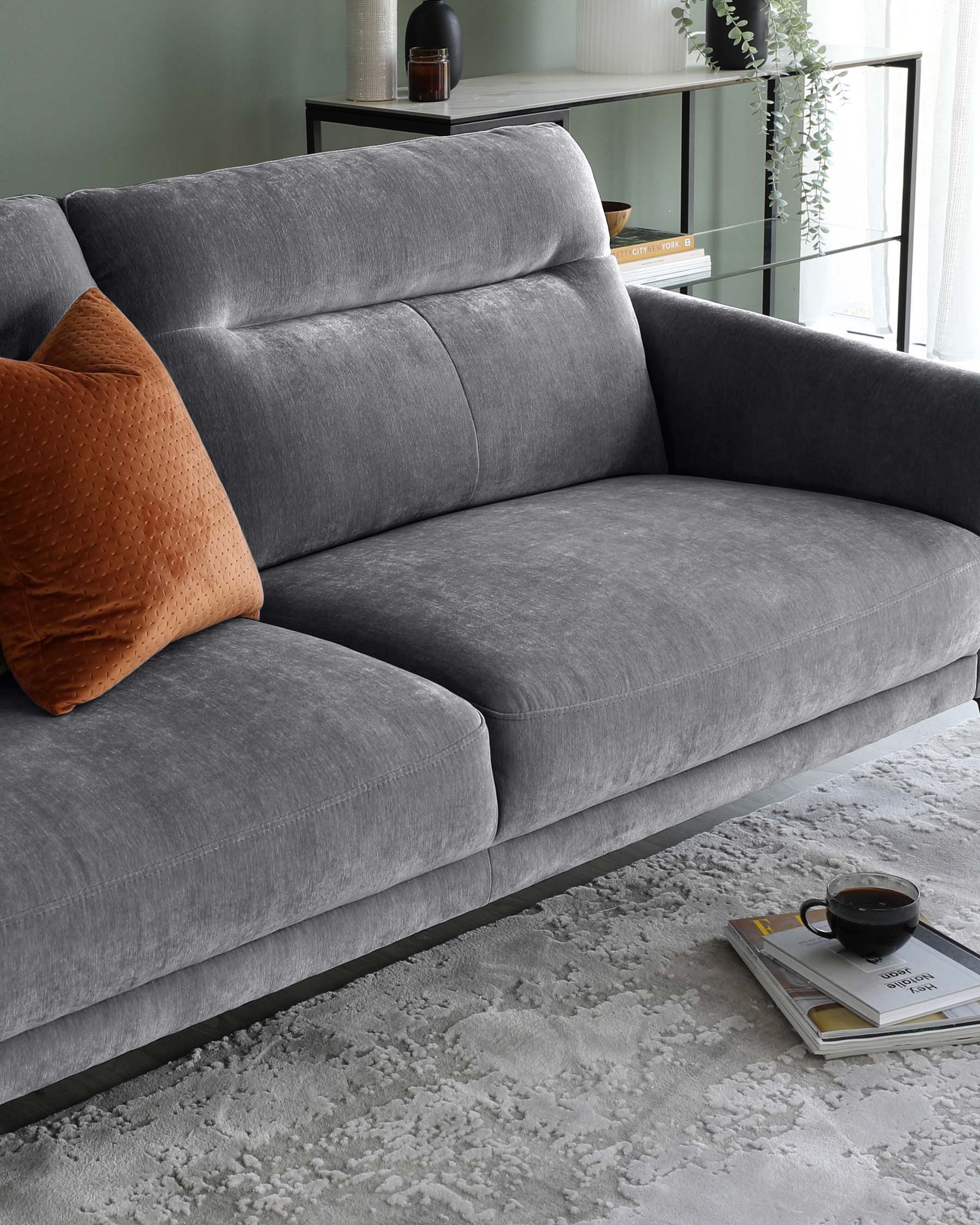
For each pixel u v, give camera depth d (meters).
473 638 1.81
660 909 2.02
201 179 2.11
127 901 1.43
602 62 3.77
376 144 3.82
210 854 1.48
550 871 1.84
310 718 1.62
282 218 2.13
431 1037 1.77
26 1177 1.56
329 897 1.58
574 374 2.36
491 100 3.35
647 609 1.88
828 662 1.99
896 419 2.25
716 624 1.90
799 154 3.95
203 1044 1.78
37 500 1.62
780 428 2.38
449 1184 1.54
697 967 1.89
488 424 2.25
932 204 4.26
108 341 1.77
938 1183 1.53
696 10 4.25
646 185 4.35
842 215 4.49
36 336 1.89
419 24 3.39
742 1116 1.63
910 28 4.21
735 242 3.71
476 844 1.71
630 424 2.43
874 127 4.22
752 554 2.03
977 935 1.93
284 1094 1.68
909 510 2.24
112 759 1.53
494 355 2.28
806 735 2.08
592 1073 1.70
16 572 1.62
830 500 2.25
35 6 3.15
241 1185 1.55
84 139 3.30
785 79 4.02
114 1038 1.50
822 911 1.92
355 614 1.90
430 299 2.29
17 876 1.38
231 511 1.83
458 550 2.05
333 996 1.85
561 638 1.82
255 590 1.84
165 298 2.03
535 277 2.42
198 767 1.53
